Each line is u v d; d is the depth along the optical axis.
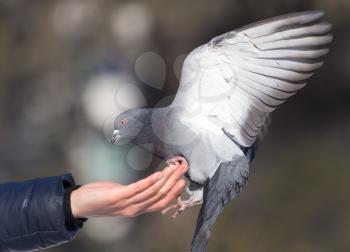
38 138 15.93
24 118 16.56
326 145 15.07
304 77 4.39
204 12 14.30
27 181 4.37
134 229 14.88
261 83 4.45
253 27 4.43
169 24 14.38
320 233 14.02
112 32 15.20
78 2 15.59
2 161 15.77
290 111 15.30
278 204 14.22
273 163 14.87
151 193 4.30
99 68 14.97
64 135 15.66
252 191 14.43
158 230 14.27
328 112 15.39
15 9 15.77
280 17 4.39
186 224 14.02
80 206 4.29
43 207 4.27
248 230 13.86
